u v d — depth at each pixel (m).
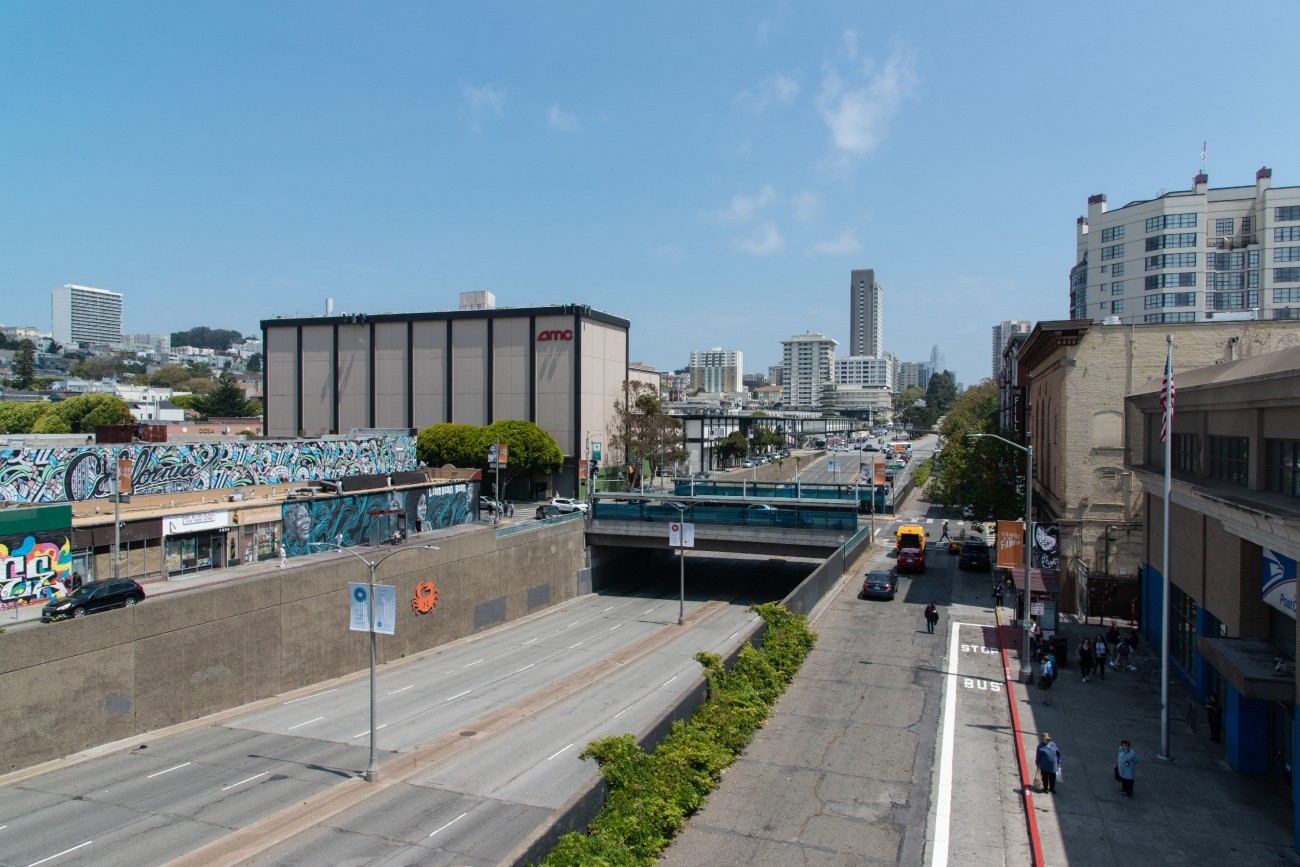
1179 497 31.42
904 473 138.50
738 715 26.77
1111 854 19.61
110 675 32.12
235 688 37.41
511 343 97.06
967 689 32.28
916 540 63.47
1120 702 31.16
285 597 40.09
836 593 50.94
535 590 60.16
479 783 27.73
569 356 94.88
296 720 35.50
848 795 22.52
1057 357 49.06
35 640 29.58
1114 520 46.44
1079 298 137.62
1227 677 23.72
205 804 26.06
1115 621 43.97
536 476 96.38
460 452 88.25
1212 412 30.34
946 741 26.77
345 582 43.62
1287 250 106.25
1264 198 107.44
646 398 104.94
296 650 40.69
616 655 47.38
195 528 54.84
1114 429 46.50
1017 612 41.88
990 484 60.88
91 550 48.38
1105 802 22.52
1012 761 25.28
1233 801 22.72
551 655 47.72
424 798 26.39
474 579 53.41
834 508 62.91
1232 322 45.34
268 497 64.06
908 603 48.25
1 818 24.97
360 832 23.61
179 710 34.81
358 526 68.25
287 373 106.75
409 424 101.38
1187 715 29.72
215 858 21.98
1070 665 35.94
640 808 19.66
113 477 53.78
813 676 33.41
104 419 120.81
